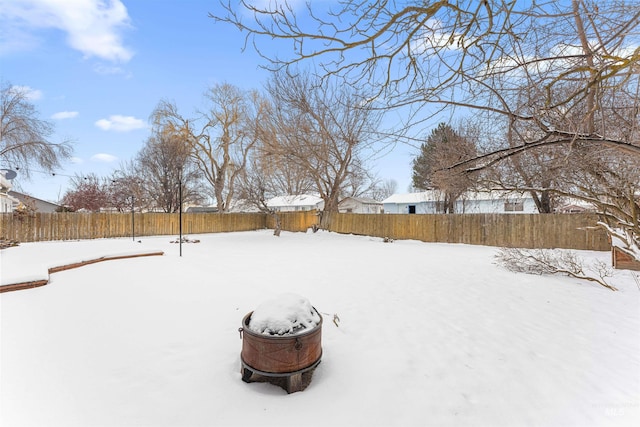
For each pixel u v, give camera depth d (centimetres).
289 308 250
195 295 454
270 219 2267
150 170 2436
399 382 244
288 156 1551
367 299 472
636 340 327
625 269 681
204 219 1930
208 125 2389
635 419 200
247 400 216
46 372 236
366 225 1617
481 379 249
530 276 642
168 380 236
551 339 329
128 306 393
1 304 380
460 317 397
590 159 307
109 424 184
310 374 252
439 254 991
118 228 1606
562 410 210
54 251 851
